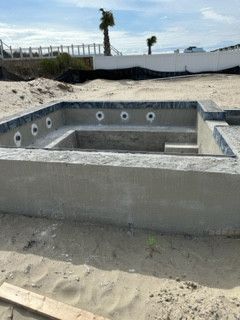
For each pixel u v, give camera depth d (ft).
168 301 7.84
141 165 9.82
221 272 8.64
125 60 73.82
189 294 7.98
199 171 9.30
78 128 22.68
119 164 9.95
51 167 10.44
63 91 47.57
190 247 9.60
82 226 10.69
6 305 8.13
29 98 38.75
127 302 7.97
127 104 22.45
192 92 46.09
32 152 11.39
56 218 11.14
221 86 51.11
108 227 10.57
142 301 7.95
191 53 71.26
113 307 7.88
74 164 10.20
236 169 9.36
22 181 10.97
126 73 68.64
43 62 68.18
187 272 8.75
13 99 36.27
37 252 9.78
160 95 44.75
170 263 9.09
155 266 9.02
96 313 7.77
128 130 21.50
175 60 72.08
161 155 10.71
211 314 7.25
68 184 10.52
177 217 9.97
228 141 11.73
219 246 9.52
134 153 11.02
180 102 21.53
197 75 67.31
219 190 9.36
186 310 7.49
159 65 72.95
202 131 17.78
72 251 9.75
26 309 7.96
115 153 11.05
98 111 23.18
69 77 65.41
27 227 10.87
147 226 10.33
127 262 9.23
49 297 8.27
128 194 10.10
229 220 9.62
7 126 16.34
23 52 74.49
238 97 40.45
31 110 19.79
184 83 57.52
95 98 43.52
